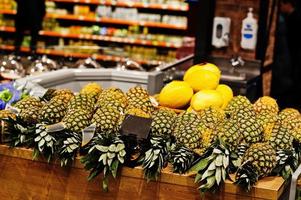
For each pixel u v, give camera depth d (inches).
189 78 111.3
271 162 84.9
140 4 343.6
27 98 101.8
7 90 115.4
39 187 92.1
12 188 93.5
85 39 358.6
